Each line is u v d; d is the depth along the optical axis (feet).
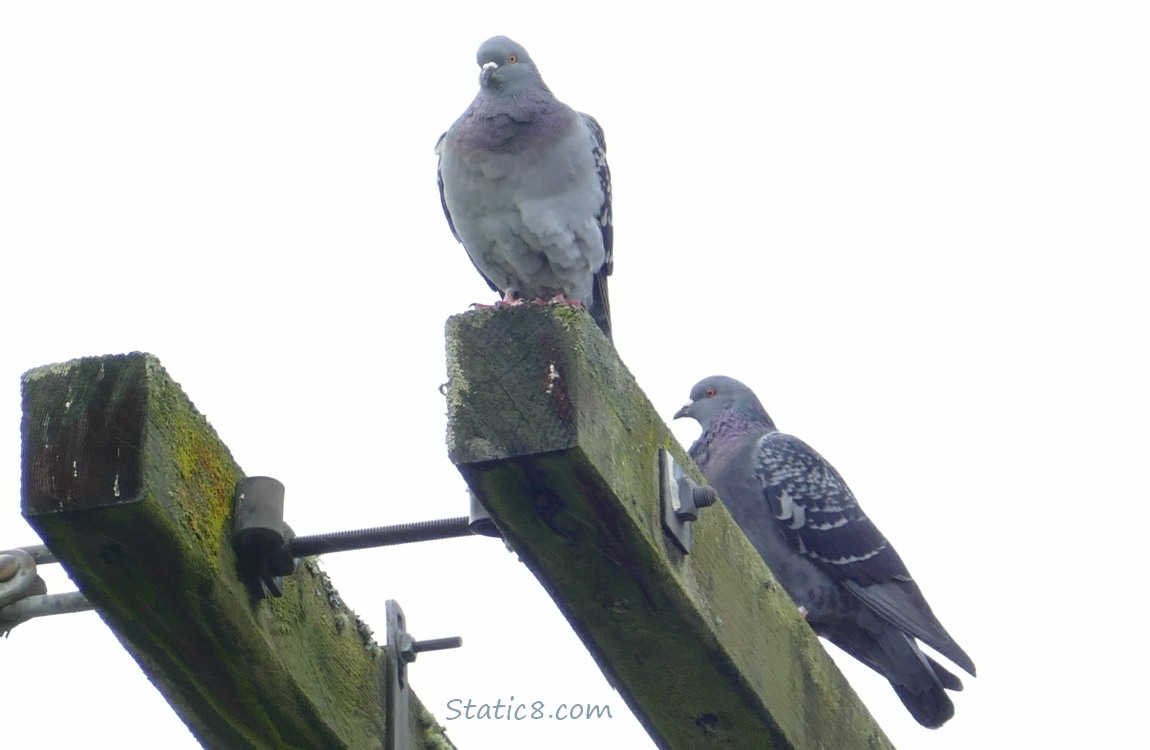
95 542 19.08
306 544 21.24
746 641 24.29
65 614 22.30
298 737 22.35
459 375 19.72
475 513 21.65
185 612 20.12
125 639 20.66
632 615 22.38
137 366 18.97
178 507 19.35
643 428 21.94
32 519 18.65
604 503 20.26
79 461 18.62
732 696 23.91
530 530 20.77
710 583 23.47
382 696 24.61
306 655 22.36
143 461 18.65
